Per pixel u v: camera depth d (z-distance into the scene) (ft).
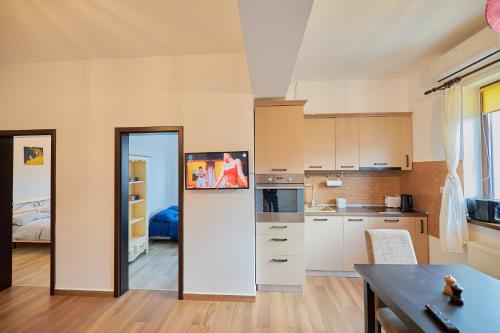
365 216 10.67
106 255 9.28
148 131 9.25
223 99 9.09
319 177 12.60
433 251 10.02
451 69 8.13
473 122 8.58
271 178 9.70
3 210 10.04
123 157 9.53
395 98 11.85
